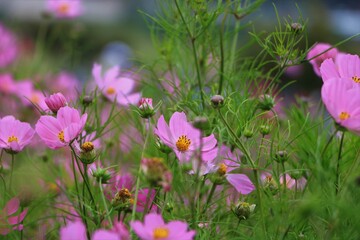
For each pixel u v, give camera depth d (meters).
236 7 1.10
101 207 0.98
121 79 1.18
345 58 0.91
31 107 1.56
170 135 0.90
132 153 1.11
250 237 0.89
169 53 1.21
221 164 0.91
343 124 0.82
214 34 1.17
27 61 2.29
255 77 1.08
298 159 1.00
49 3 2.13
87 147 0.90
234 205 0.92
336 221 0.83
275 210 0.86
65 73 2.08
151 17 1.16
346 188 0.82
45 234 0.99
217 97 0.90
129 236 0.80
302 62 0.99
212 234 0.93
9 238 0.94
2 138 0.95
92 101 1.05
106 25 5.18
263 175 1.01
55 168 1.16
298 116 1.06
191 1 1.08
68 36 2.21
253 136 0.98
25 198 0.95
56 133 0.90
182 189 0.96
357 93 0.81
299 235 0.88
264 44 1.01
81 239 0.78
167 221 0.92
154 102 1.15
